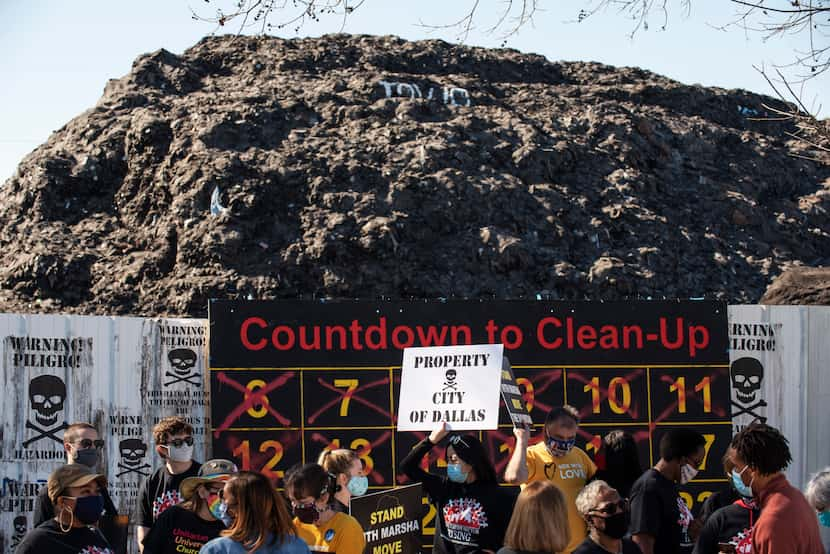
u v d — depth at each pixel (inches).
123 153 1434.5
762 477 231.0
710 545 263.9
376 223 1237.1
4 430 390.0
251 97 1497.3
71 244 1295.5
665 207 1427.2
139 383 409.1
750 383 438.3
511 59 1888.5
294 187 1307.8
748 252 1384.1
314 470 258.1
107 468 399.5
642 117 1616.6
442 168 1354.6
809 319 446.3
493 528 274.4
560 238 1291.8
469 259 1230.9
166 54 1688.0
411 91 1589.6
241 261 1212.5
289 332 409.4
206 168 1318.9
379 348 414.0
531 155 1422.2
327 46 1758.1
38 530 243.8
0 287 1224.8
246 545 222.2
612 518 226.8
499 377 304.3
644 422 424.2
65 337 401.4
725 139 1673.2
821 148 484.1
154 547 268.1
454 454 279.1
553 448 307.6
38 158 1467.8
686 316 431.5
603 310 427.5
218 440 400.5
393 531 295.7
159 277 1222.9
